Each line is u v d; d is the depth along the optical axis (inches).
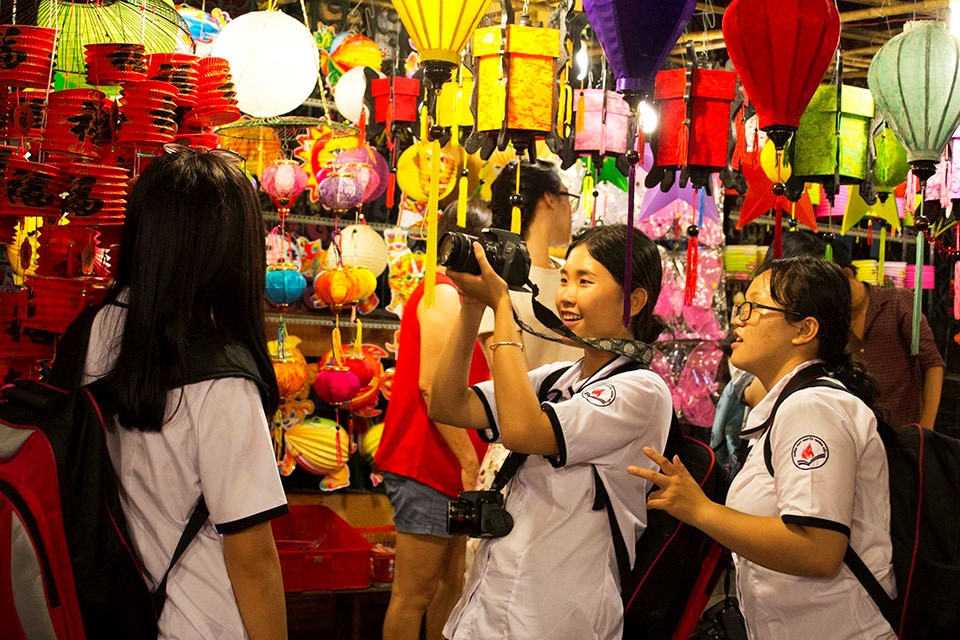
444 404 80.3
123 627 56.8
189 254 59.4
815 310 71.3
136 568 57.2
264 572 59.6
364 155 145.1
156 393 57.4
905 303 150.2
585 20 87.5
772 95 80.7
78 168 78.5
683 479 65.1
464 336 79.1
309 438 150.2
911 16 156.4
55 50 85.4
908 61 86.7
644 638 74.7
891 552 67.0
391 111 101.6
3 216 84.7
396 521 116.4
